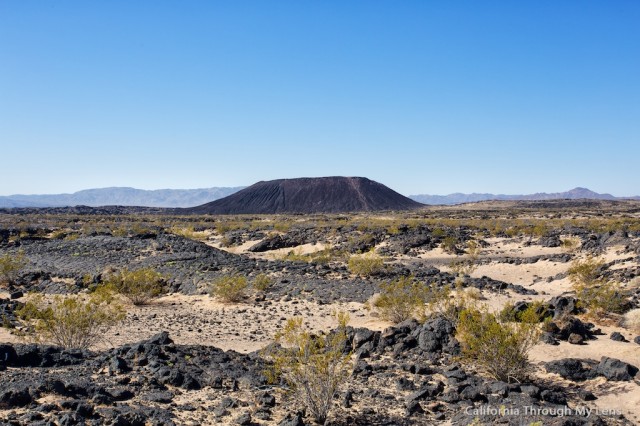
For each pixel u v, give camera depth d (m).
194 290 24.72
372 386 10.61
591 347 13.49
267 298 22.77
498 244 46.00
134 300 21.98
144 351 11.51
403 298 17.55
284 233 56.22
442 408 9.41
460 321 12.84
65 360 10.91
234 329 17.38
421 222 69.06
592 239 40.53
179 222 91.88
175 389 9.79
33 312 15.55
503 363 10.82
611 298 17.81
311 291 23.59
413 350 13.17
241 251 49.19
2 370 9.88
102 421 7.73
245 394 9.69
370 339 13.93
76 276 28.22
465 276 26.81
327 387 8.84
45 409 7.97
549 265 33.12
